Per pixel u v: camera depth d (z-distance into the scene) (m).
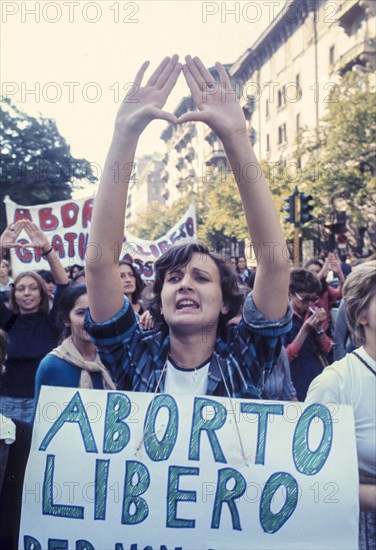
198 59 2.09
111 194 2.12
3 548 2.27
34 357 4.25
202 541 2.10
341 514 2.11
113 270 2.18
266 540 2.10
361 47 26.11
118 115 2.10
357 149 23.59
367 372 2.27
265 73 32.38
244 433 2.15
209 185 23.27
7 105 23.22
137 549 2.11
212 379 2.22
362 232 23.75
